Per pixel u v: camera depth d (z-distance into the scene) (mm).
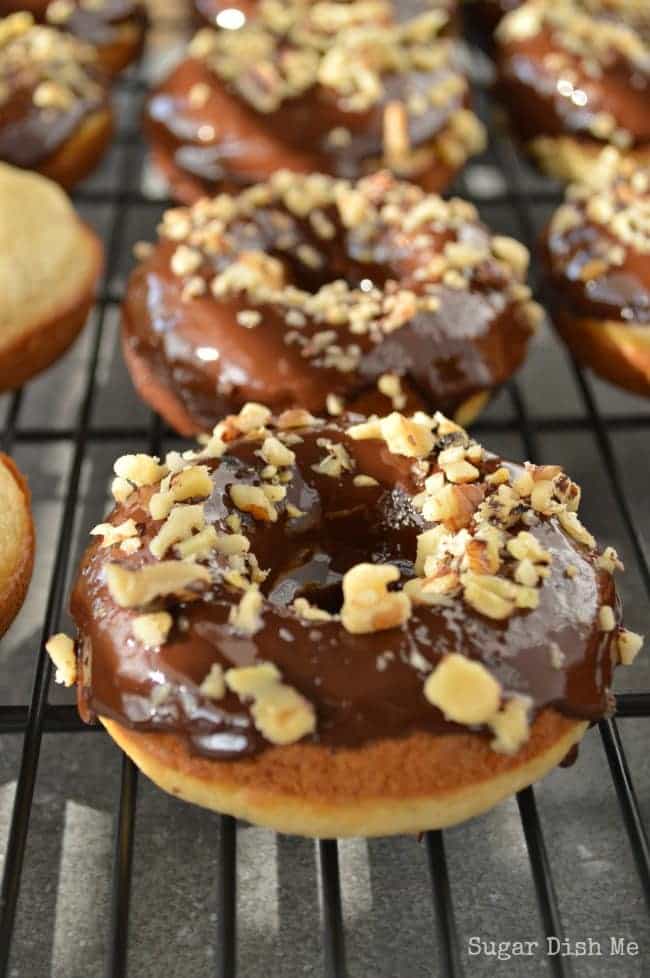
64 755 338
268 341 361
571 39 459
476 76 528
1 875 319
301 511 322
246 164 425
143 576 295
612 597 307
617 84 447
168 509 310
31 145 431
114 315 437
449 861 323
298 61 439
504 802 332
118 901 295
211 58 443
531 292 413
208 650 291
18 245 385
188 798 297
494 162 484
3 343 379
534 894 316
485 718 289
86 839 325
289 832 298
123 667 294
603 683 298
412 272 383
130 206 465
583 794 334
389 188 400
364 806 290
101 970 308
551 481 320
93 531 315
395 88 438
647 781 336
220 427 333
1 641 357
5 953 288
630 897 319
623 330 385
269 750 288
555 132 454
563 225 405
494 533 307
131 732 297
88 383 392
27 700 347
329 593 320
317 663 289
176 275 375
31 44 452
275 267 374
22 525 336
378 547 326
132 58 506
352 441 330
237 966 308
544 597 299
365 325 363
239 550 307
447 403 365
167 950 310
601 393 421
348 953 310
